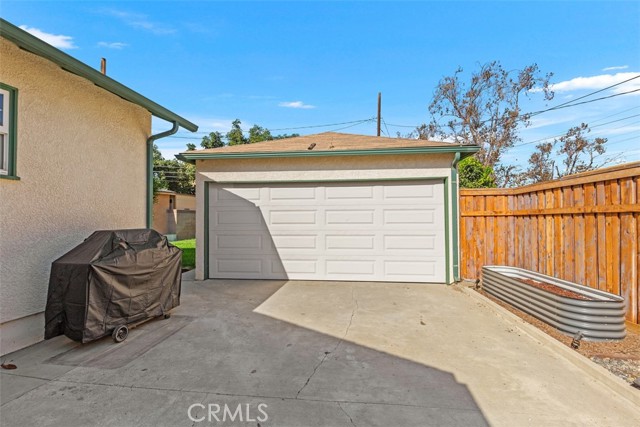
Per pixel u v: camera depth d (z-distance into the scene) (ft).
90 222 15.87
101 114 16.63
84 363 10.88
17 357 11.48
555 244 18.28
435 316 15.92
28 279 12.67
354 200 23.59
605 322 12.42
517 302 16.51
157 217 70.23
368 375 10.05
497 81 63.72
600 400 8.67
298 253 24.04
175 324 14.78
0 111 11.85
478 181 38.91
